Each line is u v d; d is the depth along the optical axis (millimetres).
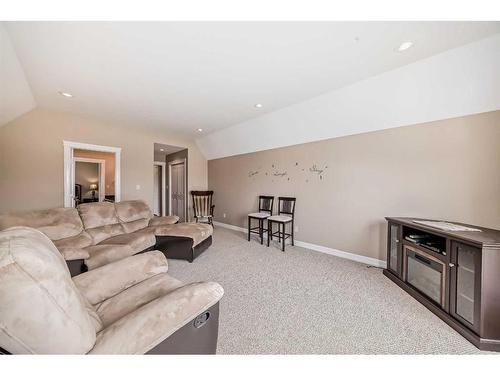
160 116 3502
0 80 2014
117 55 1810
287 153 3857
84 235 2377
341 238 3111
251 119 3662
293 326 1562
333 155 3201
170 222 3320
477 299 1391
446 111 2170
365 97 2461
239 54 1798
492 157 1981
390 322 1604
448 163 2213
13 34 1528
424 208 2377
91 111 3262
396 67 2039
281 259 2980
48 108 3139
